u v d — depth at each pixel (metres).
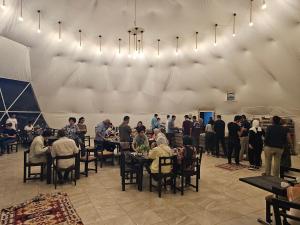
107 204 3.61
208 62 10.29
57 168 4.39
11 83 10.23
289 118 9.23
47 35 8.77
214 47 9.44
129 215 3.23
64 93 11.54
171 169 4.16
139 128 5.87
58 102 11.69
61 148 4.47
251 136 6.27
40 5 7.20
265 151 4.92
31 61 9.68
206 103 11.93
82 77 11.32
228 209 3.48
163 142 4.37
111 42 9.84
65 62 10.34
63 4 7.43
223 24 8.09
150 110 13.29
